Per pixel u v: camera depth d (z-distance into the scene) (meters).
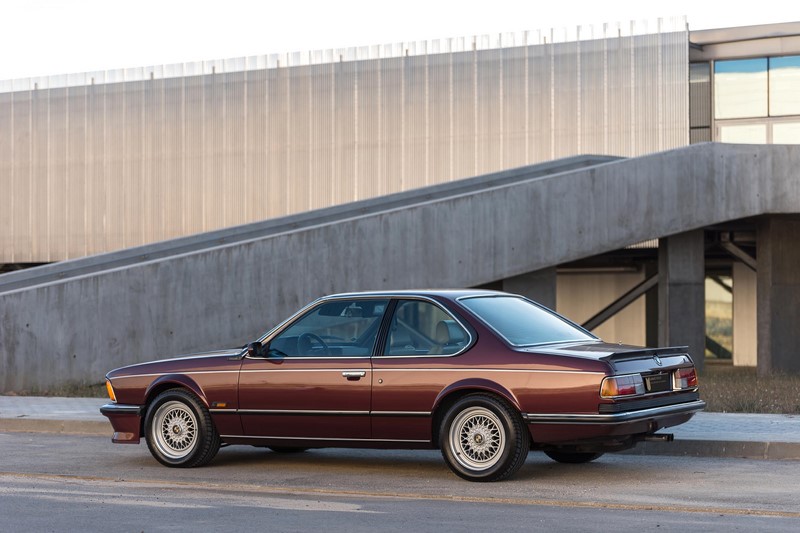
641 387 8.72
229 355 10.01
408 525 7.04
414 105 32.75
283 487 8.80
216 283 20.77
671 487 8.57
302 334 9.71
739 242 31.73
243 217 34.38
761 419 12.75
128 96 35.75
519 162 31.73
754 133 31.81
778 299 26.05
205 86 34.88
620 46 30.83
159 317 20.33
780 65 31.58
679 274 24.77
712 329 34.41
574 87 31.23
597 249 23.28
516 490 8.45
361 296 9.58
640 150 30.64
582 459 10.10
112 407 10.41
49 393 18.83
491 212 22.69
